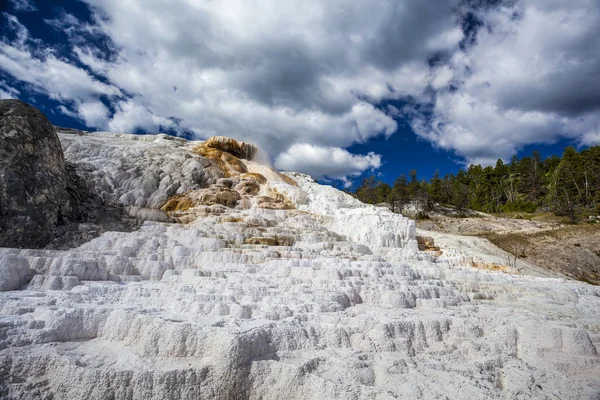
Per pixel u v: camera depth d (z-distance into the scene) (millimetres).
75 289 7398
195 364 4707
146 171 18906
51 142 13336
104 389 4297
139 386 4324
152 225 14383
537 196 71562
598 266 34188
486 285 10914
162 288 7375
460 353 6086
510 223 49219
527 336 6500
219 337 4793
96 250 11125
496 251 31422
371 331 5922
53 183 12688
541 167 82500
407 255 14961
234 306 6059
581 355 6082
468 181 87188
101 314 5621
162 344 4984
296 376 4586
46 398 4363
